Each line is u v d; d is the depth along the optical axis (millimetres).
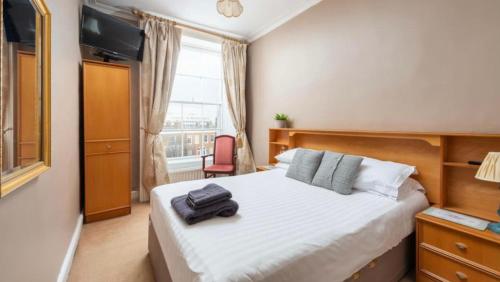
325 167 2314
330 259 1215
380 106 2359
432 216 1689
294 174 2580
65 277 1705
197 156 4387
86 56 3143
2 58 837
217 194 1564
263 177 2654
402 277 1782
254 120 4281
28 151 1085
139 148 3592
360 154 2547
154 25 3404
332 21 2807
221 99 4629
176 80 4109
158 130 3535
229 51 4133
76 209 2420
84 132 2676
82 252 2131
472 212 1726
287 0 3014
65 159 1871
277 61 3691
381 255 1560
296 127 3371
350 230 1370
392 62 2246
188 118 4273
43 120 1259
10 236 913
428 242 1648
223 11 2246
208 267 997
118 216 2955
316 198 1932
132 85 3514
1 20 817
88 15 2654
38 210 1221
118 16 3322
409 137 2043
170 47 3551
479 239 1407
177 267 1184
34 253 1162
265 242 1202
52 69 1491
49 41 1305
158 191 2070
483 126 1731
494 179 1393
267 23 3699
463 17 1801
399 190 1900
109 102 2842
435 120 1979
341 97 2730
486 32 1699
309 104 3150
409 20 2113
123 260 2021
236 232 1314
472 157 1787
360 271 1413
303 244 1189
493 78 1678
